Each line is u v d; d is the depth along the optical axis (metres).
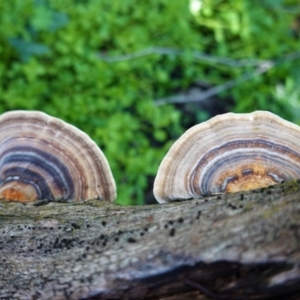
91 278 0.14
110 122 0.35
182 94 0.38
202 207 0.13
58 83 0.36
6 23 0.36
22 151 0.18
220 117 0.17
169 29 0.39
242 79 0.38
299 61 0.39
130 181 0.34
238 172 0.16
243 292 0.12
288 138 0.16
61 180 0.17
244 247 0.12
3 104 0.35
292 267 0.12
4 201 0.16
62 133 0.18
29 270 0.15
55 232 0.15
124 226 0.14
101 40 0.38
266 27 0.41
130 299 0.13
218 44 0.40
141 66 0.38
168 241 0.13
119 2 0.39
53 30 0.37
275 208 0.12
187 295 0.13
